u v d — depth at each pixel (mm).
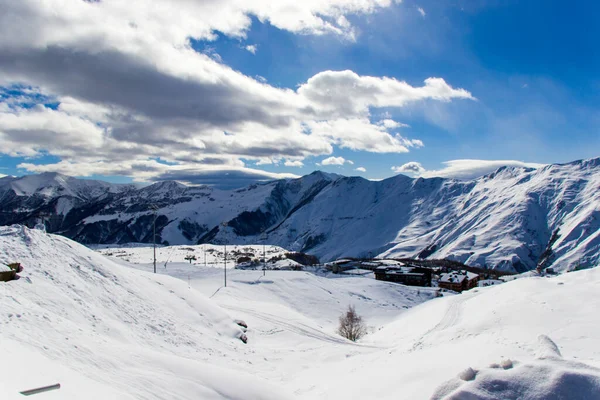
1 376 9258
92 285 26625
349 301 83875
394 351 24812
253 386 16516
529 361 11305
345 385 17906
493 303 38781
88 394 10508
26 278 22562
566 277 40344
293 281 88875
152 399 12555
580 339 20891
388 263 181625
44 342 14141
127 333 23078
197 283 74438
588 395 9609
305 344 36875
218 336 31469
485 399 9719
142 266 96062
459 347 17125
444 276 133125
